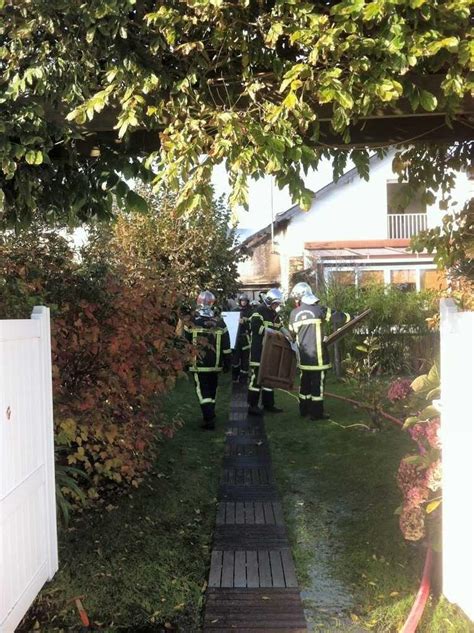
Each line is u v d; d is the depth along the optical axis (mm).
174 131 3240
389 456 6715
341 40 2947
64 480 4988
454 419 3490
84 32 3340
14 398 3400
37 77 3299
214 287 14664
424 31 2936
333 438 7754
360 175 4520
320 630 3570
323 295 13609
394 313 12125
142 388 5789
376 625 3607
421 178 5195
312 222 25125
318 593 4031
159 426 6258
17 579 3342
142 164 4113
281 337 8523
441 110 3697
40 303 5031
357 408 9078
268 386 8570
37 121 3391
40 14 3254
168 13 3066
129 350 5645
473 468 3166
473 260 5574
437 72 3477
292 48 3357
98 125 3824
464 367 3291
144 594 4027
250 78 3281
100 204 4289
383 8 2799
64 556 4469
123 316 5625
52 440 4098
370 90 2953
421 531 3816
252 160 2955
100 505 5461
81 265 6070
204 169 3008
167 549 4691
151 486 5984
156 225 13844
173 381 6109
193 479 6289
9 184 3936
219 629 3602
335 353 12383
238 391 12047
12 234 6074
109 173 4164
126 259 7488
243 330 12945
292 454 7277
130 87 3270
